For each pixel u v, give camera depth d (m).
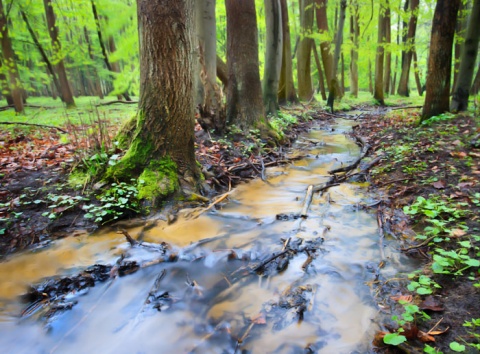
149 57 4.70
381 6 17.62
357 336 2.24
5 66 12.94
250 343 2.25
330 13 28.06
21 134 8.30
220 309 2.63
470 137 6.10
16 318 2.63
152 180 4.65
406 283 2.74
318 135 10.89
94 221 4.08
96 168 4.79
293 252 3.38
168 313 2.62
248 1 8.03
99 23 11.55
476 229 3.24
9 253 3.57
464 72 8.80
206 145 6.99
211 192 5.28
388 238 3.59
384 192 4.87
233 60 8.36
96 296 2.87
